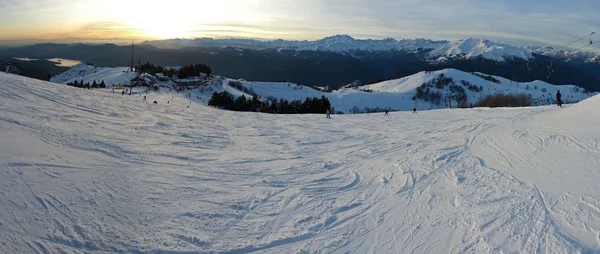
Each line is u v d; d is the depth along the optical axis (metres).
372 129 22.94
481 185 9.76
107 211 7.12
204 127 20.97
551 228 6.85
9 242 5.48
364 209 8.47
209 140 16.94
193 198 8.62
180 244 6.37
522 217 7.42
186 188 9.30
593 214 7.20
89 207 7.11
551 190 8.73
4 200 6.52
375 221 7.77
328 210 8.39
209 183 10.00
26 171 7.98
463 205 8.40
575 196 8.15
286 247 6.59
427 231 7.19
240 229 7.22
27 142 10.03
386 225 7.55
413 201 8.93
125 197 7.98
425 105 153.00
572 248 6.13
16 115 13.05
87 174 8.84
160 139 15.32
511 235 6.73
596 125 14.49
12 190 6.96
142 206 7.69
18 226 5.91
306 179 11.04
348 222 7.73
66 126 13.54
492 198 8.66
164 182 9.51
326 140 18.72
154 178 9.70
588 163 10.26
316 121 28.02
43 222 6.21
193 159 12.70
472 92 166.00
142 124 18.27
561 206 7.75
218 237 6.81
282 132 21.42
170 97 66.62
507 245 6.41
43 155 9.36
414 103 154.75
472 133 18.14
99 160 10.29
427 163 12.73
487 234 6.86
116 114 19.61
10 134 10.32
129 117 19.62
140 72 123.75
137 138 14.60
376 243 6.78
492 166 11.57
